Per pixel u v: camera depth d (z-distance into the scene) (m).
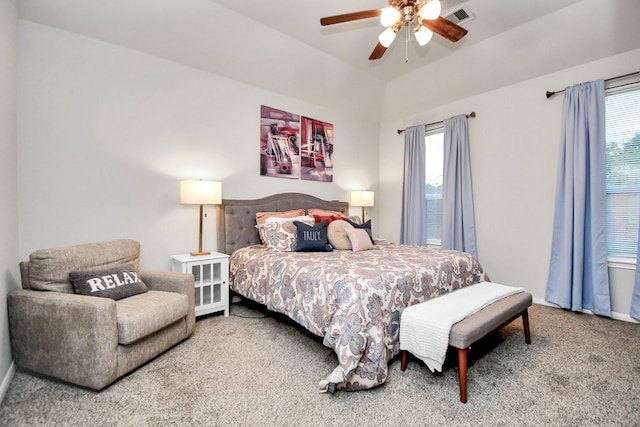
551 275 3.17
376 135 5.08
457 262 2.43
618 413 1.46
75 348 1.63
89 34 2.44
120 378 1.75
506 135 3.56
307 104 4.09
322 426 1.37
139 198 2.73
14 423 1.38
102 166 2.53
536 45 3.03
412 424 1.39
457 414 1.46
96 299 1.67
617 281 2.81
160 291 2.22
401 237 4.70
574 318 2.79
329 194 4.39
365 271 1.91
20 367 1.77
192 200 2.75
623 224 2.85
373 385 1.61
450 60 3.59
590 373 1.83
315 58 3.51
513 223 3.51
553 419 1.42
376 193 5.09
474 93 3.81
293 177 3.92
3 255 1.72
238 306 3.17
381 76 4.10
